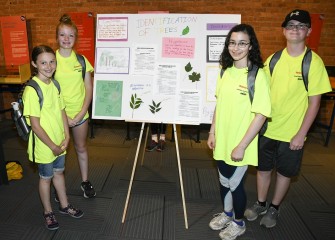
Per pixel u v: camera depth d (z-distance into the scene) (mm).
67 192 2461
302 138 1700
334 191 2592
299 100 1716
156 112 1974
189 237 1940
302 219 2164
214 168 2998
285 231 2021
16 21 4199
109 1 4055
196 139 3869
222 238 1868
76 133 2162
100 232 1972
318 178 2826
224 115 1633
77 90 2045
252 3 3904
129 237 1930
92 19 4086
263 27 3980
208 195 2475
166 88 1961
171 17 1961
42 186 1894
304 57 1645
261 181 2053
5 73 4223
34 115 1658
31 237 1909
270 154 1922
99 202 2328
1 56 4418
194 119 1938
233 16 1907
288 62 1706
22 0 4188
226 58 1624
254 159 1612
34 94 1658
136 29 1997
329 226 2096
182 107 1949
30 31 4309
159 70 1967
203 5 3959
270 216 2041
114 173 2838
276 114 1786
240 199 1752
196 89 1938
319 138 4012
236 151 1552
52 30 4262
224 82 1621
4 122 4500
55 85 1824
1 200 2318
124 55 2010
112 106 2039
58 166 1939
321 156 3393
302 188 2627
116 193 2471
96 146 3547
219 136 1673
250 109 1540
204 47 1930
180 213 2207
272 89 1786
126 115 2016
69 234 1945
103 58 2039
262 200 2117
